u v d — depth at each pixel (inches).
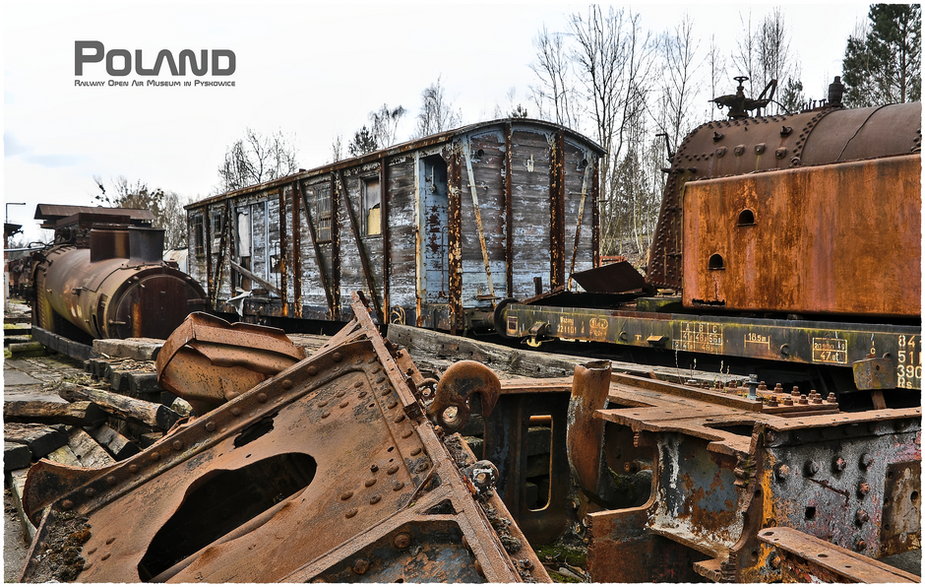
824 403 137.5
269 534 97.6
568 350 355.3
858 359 206.2
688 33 1055.0
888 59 1218.0
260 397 148.0
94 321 440.1
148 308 427.5
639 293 363.6
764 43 1065.5
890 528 119.4
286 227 610.2
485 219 436.8
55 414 256.5
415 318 447.2
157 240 468.4
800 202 226.1
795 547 82.9
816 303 220.8
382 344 149.6
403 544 73.8
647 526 122.2
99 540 118.3
